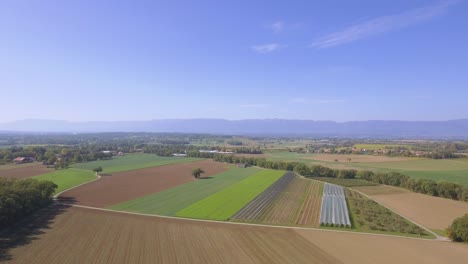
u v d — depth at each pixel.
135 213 79.69
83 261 49.28
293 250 56.16
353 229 71.44
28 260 49.44
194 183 125.44
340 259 52.62
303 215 82.00
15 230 64.06
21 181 87.00
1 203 64.88
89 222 70.38
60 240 58.44
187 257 51.59
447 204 99.62
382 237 65.88
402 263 51.75
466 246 61.62
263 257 52.50
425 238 67.00
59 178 128.50
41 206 82.94
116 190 108.38
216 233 64.44
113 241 58.28
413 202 102.44
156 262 49.38
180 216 77.69
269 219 77.06
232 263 49.72
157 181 128.50
